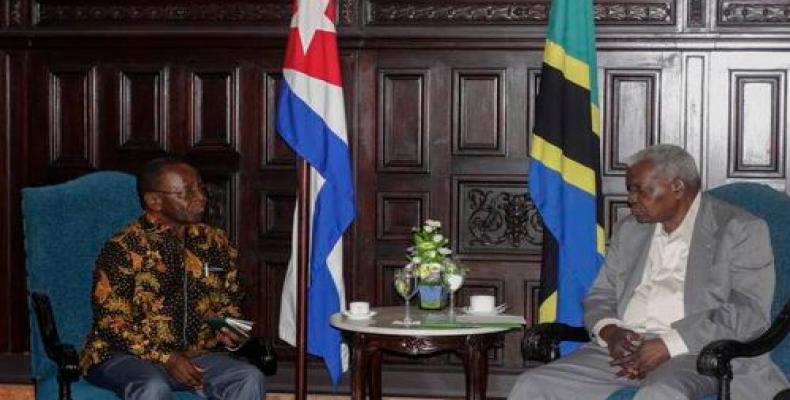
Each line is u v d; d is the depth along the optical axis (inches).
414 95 218.5
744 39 209.0
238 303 172.9
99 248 171.2
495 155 216.8
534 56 215.3
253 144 222.8
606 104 213.3
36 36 224.5
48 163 227.0
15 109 227.3
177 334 165.3
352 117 219.1
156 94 224.5
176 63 223.8
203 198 166.7
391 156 219.5
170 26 222.2
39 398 160.7
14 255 228.7
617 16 212.4
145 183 165.5
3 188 228.2
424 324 166.1
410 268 175.2
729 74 210.7
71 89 226.5
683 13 210.1
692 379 148.5
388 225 220.7
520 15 214.4
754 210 165.6
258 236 223.5
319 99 187.0
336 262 192.5
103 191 173.9
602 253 186.2
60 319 166.9
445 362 219.9
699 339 151.8
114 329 158.7
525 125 216.1
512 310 218.5
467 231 219.0
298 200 189.0
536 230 217.3
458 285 177.0
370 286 221.0
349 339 172.1
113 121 225.6
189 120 223.8
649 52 212.4
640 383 155.9
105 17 224.4
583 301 169.2
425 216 219.3
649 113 212.7
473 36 214.4
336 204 189.8
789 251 162.2
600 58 213.5
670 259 161.9
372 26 217.5
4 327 229.3
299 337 188.2
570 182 183.5
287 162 222.2
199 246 169.6
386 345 164.1
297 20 188.4
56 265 167.3
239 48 221.6
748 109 210.7
